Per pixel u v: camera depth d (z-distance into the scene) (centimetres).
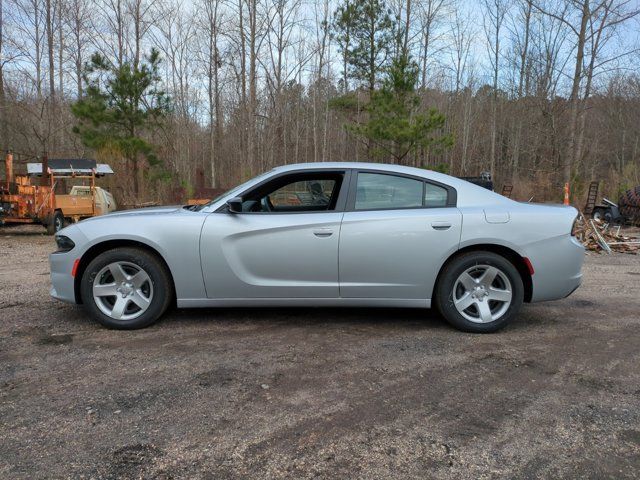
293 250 420
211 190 1897
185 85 3500
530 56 3325
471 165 4609
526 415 284
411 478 224
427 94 4031
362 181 439
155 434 259
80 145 2791
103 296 429
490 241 421
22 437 254
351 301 430
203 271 420
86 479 221
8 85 2600
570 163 2512
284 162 3494
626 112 3622
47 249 1003
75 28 2894
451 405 295
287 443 252
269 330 434
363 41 2842
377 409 289
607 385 326
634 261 897
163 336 414
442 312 432
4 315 473
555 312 511
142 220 424
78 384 318
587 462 238
